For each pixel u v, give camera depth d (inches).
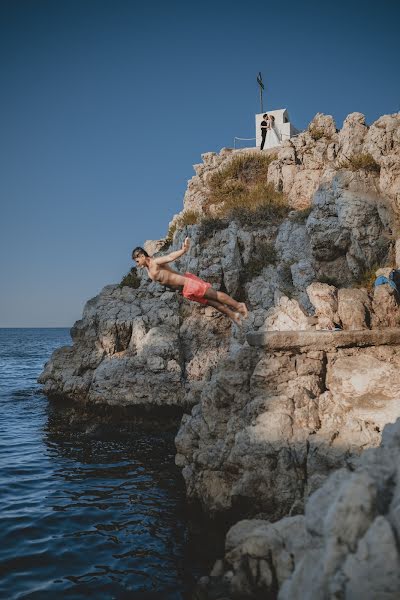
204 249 798.5
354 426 298.5
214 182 988.6
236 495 300.2
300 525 217.6
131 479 466.3
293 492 286.0
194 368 727.1
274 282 732.7
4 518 360.5
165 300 815.1
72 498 409.7
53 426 706.2
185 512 379.9
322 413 319.9
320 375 346.3
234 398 354.3
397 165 599.2
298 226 753.0
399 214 601.0
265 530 222.5
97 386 731.4
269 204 829.8
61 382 812.0
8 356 2202.3
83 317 884.0
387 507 170.6
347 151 711.7
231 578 219.6
